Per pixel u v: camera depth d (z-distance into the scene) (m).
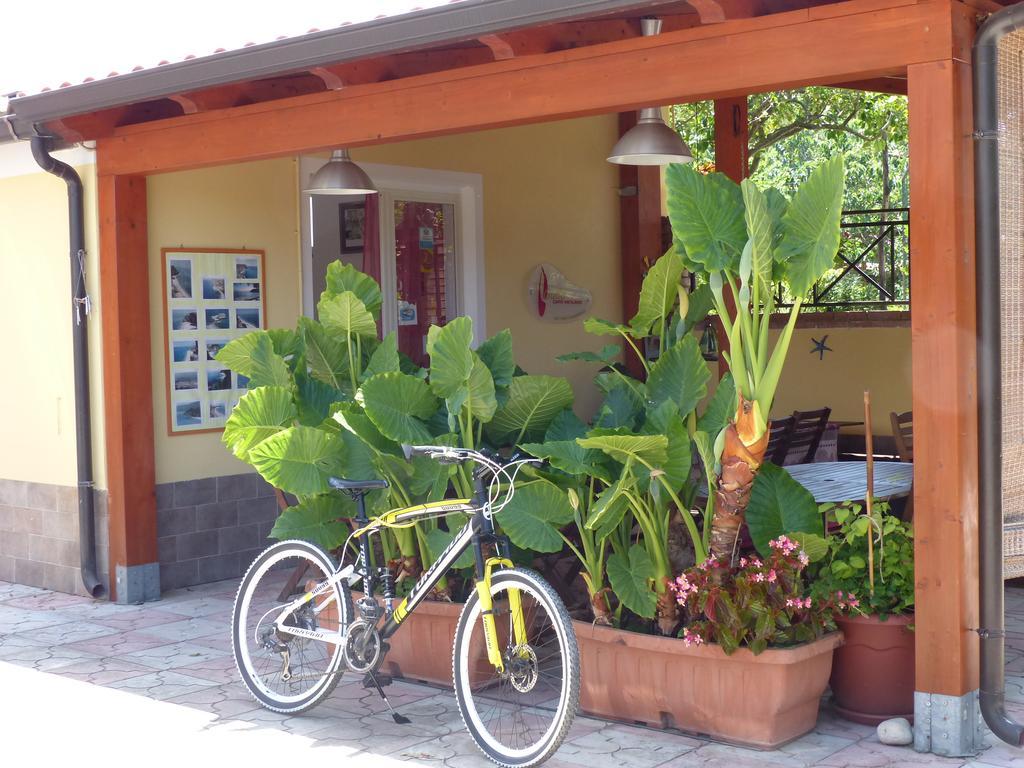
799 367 10.48
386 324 8.97
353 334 5.92
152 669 5.77
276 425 5.50
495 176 9.62
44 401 7.73
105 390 7.27
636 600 4.70
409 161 8.93
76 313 7.30
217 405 7.79
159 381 7.48
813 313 10.41
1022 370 4.55
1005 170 4.41
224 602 7.20
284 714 5.00
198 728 4.85
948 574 4.23
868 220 11.60
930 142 4.21
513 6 4.63
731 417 4.82
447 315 9.48
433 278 9.36
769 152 18.33
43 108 6.64
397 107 5.70
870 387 10.14
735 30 4.61
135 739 4.73
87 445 7.34
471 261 9.48
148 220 7.40
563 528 6.14
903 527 4.62
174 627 6.61
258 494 8.01
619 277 10.77
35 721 4.98
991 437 4.32
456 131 5.56
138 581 7.26
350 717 4.95
